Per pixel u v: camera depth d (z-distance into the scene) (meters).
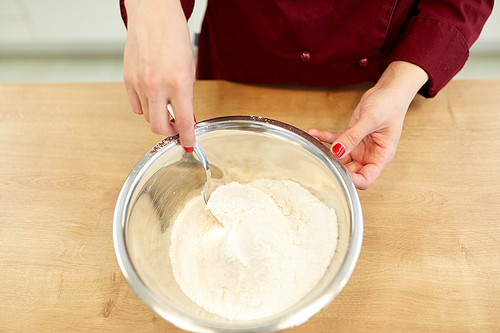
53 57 2.00
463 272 0.61
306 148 0.63
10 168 0.76
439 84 0.74
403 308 0.57
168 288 0.54
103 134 0.81
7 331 0.56
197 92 0.87
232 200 0.66
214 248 0.64
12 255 0.64
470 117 0.81
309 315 0.45
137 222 0.58
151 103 0.52
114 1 1.69
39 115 0.85
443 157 0.75
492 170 0.73
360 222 0.52
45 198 0.72
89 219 0.69
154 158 0.61
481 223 0.66
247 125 0.66
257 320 0.50
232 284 0.57
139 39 0.50
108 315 0.58
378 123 0.64
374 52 0.79
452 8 0.71
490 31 1.67
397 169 0.74
